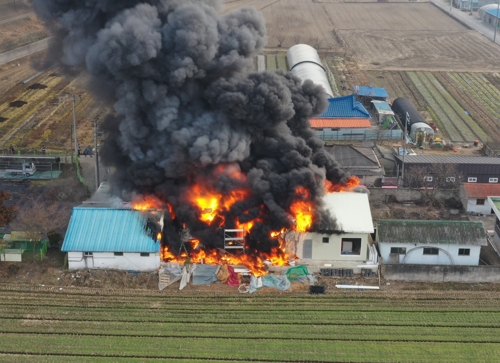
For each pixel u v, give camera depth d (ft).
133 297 328.49
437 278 347.15
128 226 355.56
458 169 465.06
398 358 282.36
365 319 311.88
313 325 305.94
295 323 307.37
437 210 437.17
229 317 311.27
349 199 370.12
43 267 353.10
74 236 350.23
